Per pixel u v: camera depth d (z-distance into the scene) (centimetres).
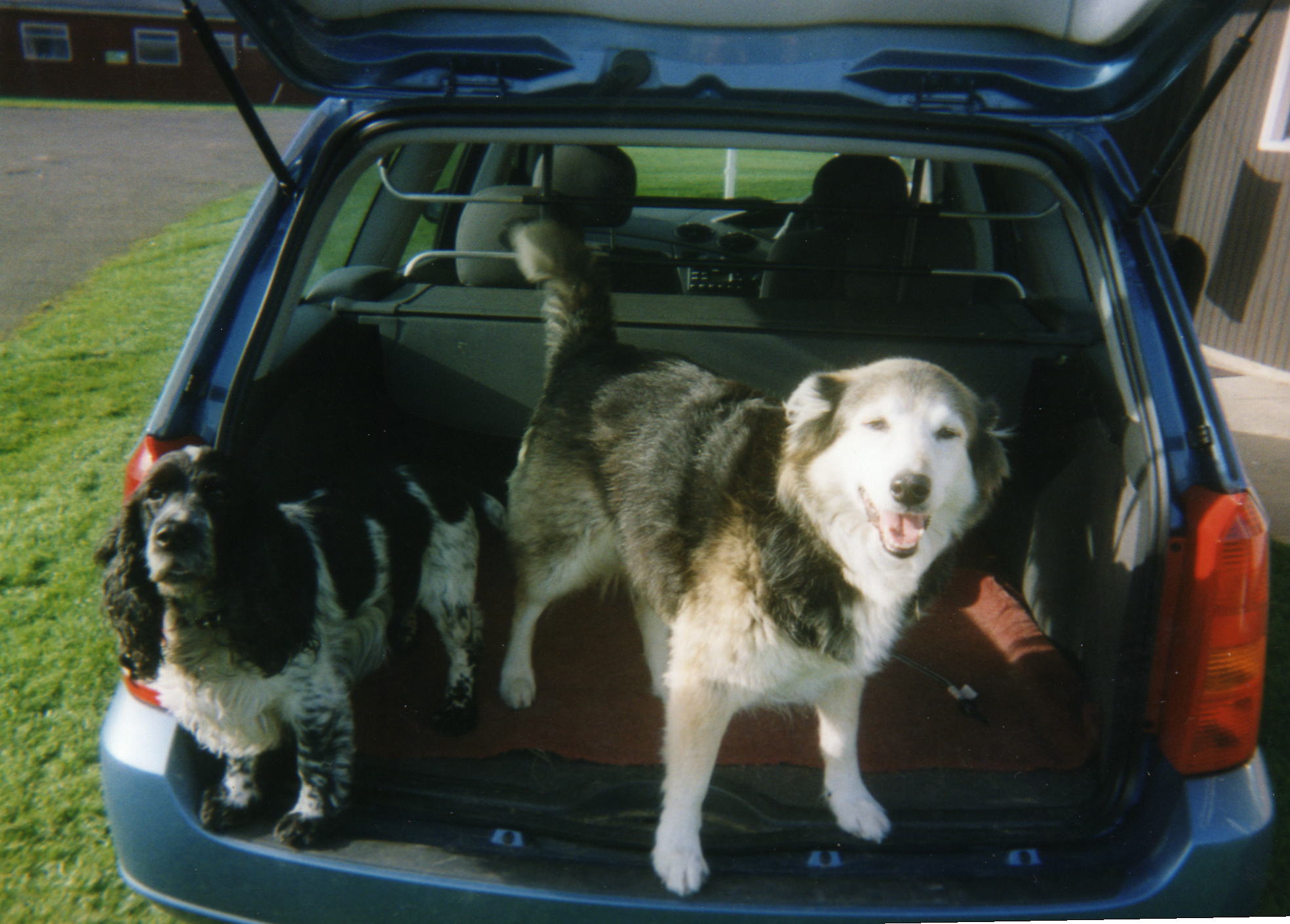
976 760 248
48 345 802
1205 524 184
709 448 235
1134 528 218
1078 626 272
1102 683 241
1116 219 227
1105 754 204
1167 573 188
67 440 584
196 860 191
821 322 312
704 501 229
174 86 3114
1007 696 278
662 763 243
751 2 212
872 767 246
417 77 232
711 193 377
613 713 269
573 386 276
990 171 364
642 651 307
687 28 220
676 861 190
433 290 351
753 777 243
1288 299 757
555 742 253
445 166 385
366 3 217
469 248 354
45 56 3048
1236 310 816
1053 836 194
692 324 311
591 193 348
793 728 264
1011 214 270
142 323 878
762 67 223
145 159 1917
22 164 1820
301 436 273
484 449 357
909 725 264
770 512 215
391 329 340
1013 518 333
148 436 208
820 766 248
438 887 182
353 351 322
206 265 1120
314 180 238
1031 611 315
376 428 343
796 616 211
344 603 236
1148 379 207
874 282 357
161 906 198
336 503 248
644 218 424
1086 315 294
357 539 245
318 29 220
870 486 205
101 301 956
